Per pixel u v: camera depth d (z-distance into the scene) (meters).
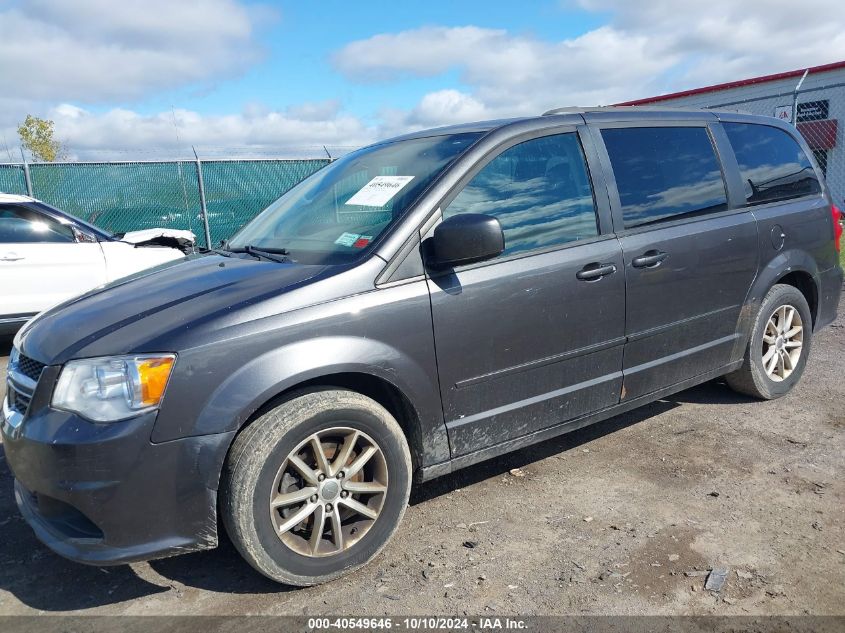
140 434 2.43
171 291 2.95
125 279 3.47
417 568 2.90
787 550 2.92
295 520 2.69
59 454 2.43
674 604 2.60
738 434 4.18
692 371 4.07
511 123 3.46
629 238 3.61
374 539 2.89
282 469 2.64
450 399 3.06
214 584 2.86
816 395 4.80
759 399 4.70
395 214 3.07
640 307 3.65
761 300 4.39
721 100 19.88
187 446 2.48
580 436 4.27
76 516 2.62
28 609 2.74
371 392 3.04
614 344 3.58
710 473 3.68
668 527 3.15
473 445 3.19
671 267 3.77
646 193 3.78
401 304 2.87
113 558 2.48
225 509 2.60
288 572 2.70
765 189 4.45
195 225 12.84
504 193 3.28
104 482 2.42
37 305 6.98
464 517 3.32
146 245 7.90
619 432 4.30
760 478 3.60
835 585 2.68
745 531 3.08
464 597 2.69
